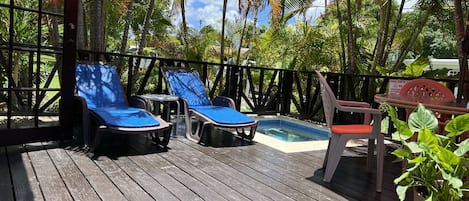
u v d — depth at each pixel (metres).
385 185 2.92
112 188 2.50
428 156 1.70
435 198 1.66
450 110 2.56
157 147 3.76
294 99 6.65
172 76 4.79
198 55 9.34
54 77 4.37
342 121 5.67
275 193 2.61
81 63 4.21
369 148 3.28
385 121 5.27
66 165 2.96
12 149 3.34
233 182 2.80
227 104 4.75
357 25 8.85
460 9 6.05
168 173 2.92
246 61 11.28
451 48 14.81
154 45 9.95
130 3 6.79
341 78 5.82
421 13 8.13
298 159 3.60
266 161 3.46
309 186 2.81
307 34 9.35
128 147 3.69
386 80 5.47
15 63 4.43
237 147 3.99
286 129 6.36
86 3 6.12
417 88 3.53
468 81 4.25
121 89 4.33
